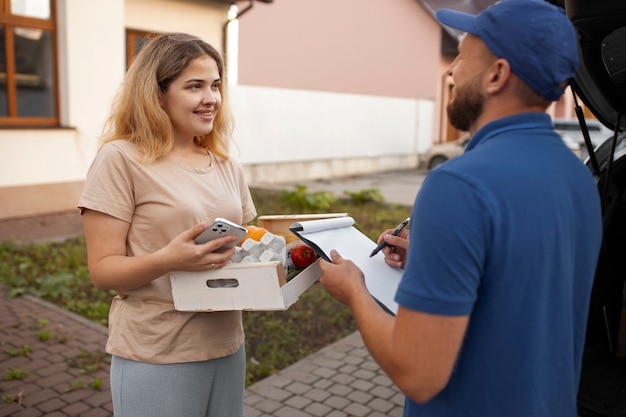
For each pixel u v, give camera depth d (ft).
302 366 13.23
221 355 6.20
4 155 26.63
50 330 14.87
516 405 4.21
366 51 71.92
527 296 4.12
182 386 5.95
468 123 4.75
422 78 68.54
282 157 49.80
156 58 5.84
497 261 4.04
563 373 4.49
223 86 6.54
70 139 29.01
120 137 6.05
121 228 5.74
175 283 5.62
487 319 4.17
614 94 7.36
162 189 5.81
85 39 29.07
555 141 4.50
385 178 55.01
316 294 18.22
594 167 7.66
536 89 4.27
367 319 4.57
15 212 27.30
